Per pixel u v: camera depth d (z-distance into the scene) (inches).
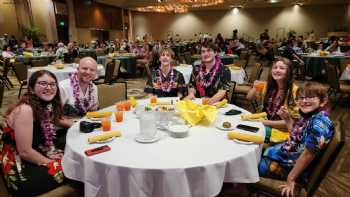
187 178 41.9
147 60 323.0
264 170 59.2
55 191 53.3
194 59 293.1
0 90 108.5
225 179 46.3
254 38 695.1
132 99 84.0
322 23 634.2
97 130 59.5
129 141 52.4
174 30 738.8
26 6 422.0
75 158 48.2
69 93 80.7
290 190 51.8
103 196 45.1
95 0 511.8
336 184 84.0
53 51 362.3
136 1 526.9
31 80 62.5
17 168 56.2
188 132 57.2
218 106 78.5
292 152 58.4
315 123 51.4
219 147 49.4
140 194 41.8
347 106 174.4
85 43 524.4
